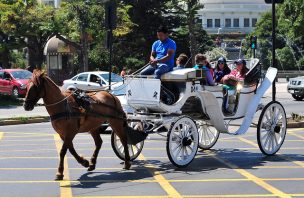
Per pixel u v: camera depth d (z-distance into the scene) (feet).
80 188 34.32
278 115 46.44
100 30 133.39
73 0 132.87
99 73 95.86
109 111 39.19
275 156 45.70
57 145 53.21
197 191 33.32
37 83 35.94
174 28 212.02
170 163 42.55
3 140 57.62
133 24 170.30
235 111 44.86
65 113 36.45
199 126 45.96
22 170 40.32
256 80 45.91
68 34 145.59
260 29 287.89
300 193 32.60
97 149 39.83
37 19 152.05
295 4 156.76
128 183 35.68
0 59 193.67
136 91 41.11
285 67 265.75
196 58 43.93
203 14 451.12
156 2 199.82
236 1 451.53
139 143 43.70
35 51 173.68
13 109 97.35
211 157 45.27
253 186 34.58
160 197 31.91
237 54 309.83
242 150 48.80
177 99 41.34
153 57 42.34
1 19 154.30
